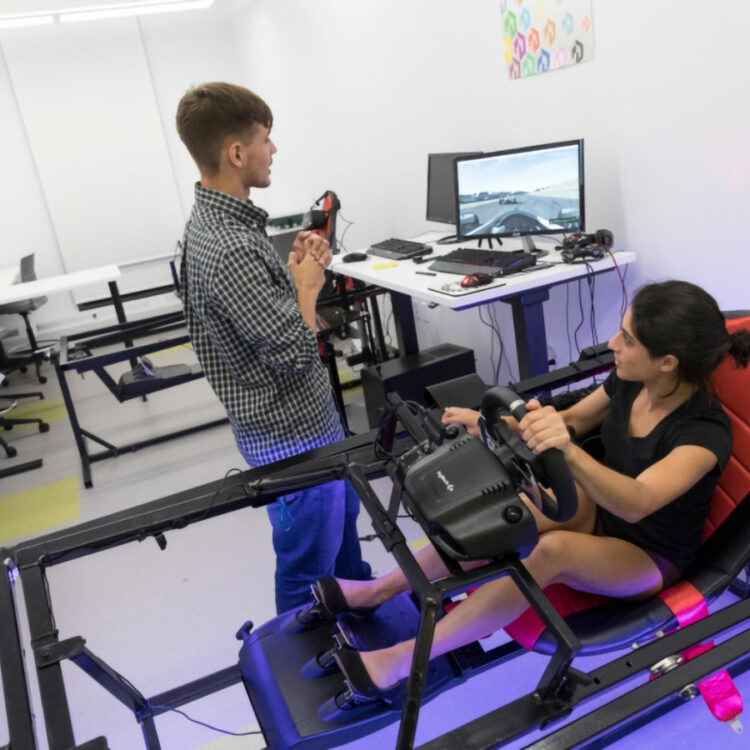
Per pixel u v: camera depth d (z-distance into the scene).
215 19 6.67
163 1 5.49
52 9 5.10
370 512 1.21
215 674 1.57
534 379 1.64
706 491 1.27
